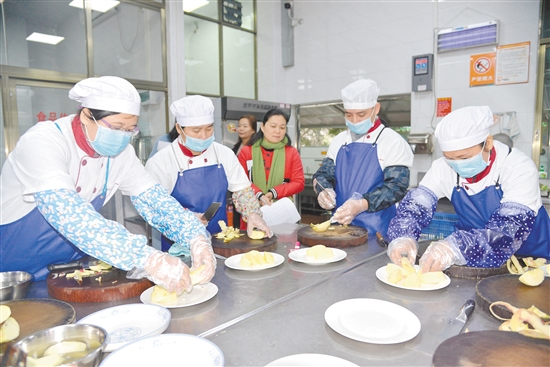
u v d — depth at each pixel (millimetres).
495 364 688
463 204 1529
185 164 2002
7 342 788
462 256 1226
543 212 1492
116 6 4105
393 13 4348
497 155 1420
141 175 1500
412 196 1616
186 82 4859
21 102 3551
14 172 1175
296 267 1402
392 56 4410
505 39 3594
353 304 1004
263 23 5461
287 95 5516
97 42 4004
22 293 1079
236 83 5414
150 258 1048
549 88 3402
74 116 1313
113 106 1151
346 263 1433
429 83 4023
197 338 774
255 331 900
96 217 1068
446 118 1368
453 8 3885
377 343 793
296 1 5223
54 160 1123
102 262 1277
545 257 1496
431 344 822
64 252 1372
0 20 3416
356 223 2105
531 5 3432
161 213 1451
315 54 5117
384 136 2109
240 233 1846
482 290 1038
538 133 3465
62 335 756
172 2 4387
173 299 1053
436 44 3967
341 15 4797
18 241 1294
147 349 759
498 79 3652
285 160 3113
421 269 1229
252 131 3646
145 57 4398
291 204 2441
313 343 839
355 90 1977
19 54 3539
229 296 1128
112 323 931
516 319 825
